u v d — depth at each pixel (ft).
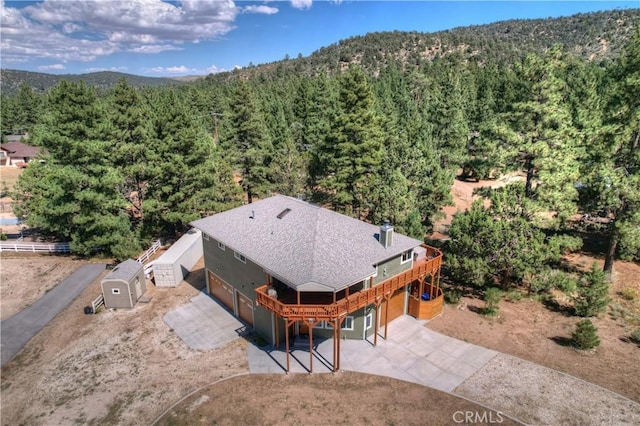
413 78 294.25
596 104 147.33
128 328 85.40
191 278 108.58
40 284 106.42
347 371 69.72
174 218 123.13
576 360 70.13
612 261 97.91
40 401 65.31
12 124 360.89
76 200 116.57
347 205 137.69
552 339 76.38
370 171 133.18
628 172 91.30
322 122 203.72
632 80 81.51
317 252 72.69
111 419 60.90
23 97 360.69
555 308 87.61
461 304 90.33
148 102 290.56
